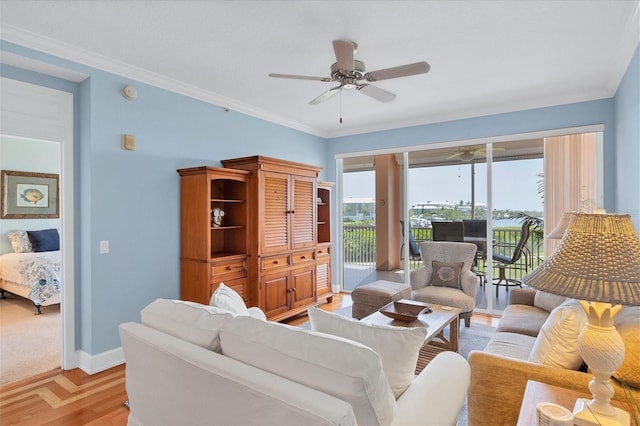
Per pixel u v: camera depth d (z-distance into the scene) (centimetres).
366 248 558
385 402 111
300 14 229
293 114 465
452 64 306
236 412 118
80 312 300
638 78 249
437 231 489
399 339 138
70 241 296
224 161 396
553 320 166
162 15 230
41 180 567
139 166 323
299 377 115
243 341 131
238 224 396
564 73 326
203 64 307
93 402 243
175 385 140
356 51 279
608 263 116
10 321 419
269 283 393
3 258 504
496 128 434
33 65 266
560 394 142
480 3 217
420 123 488
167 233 347
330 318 152
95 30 249
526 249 427
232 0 213
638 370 134
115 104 306
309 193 451
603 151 372
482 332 371
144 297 326
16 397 249
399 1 214
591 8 222
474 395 173
